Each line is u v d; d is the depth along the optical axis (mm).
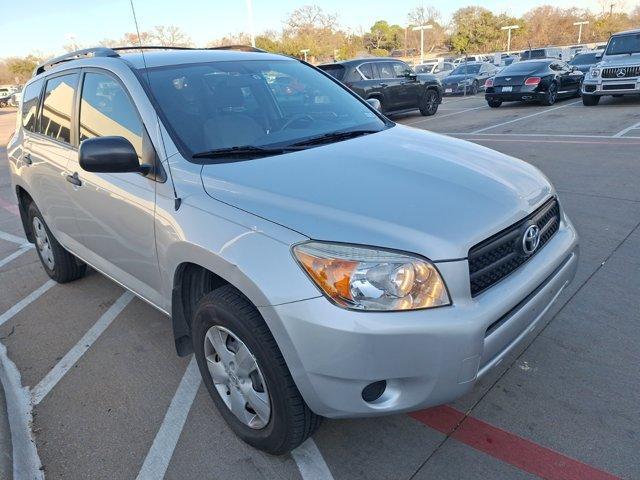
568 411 2709
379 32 65938
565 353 3174
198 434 2754
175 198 2564
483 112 15883
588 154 8289
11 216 7480
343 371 1986
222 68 3367
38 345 3756
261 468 2496
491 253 2199
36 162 4047
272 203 2264
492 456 2473
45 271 5074
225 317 2291
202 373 2695
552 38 65500
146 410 2973
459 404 2824
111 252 3309
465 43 63406
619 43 14289
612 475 2324
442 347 1985
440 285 2010
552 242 2643
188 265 2582
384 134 3230
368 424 2732
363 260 1975
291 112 3314
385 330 1929
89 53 3615
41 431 2859
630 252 4516
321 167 2561
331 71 14062
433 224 2109
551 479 2328
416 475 2398
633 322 3459
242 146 2857
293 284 2018
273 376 2189
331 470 2455
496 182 2527
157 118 2818
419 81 15586
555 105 15945
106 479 2510
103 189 3107
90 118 3359
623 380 2906
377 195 2273
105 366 3426
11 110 42656
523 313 2281
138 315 4070
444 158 2770
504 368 3074
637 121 11102
